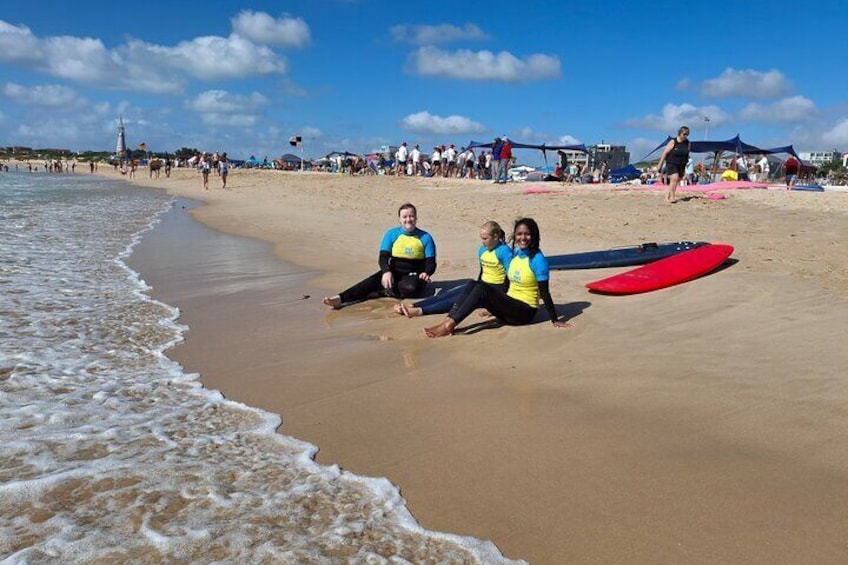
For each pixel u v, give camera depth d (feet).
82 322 20.68
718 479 10.31
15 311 21.62
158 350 17.98
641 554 8.54
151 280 28.78
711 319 19.08
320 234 45.14
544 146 108.58
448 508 9.69
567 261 27.78
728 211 41.78
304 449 11.70
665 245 28.25
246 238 44.09
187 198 97.81
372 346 18.20
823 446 11.23
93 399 14.05
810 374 14.39
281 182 131.34
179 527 9.02
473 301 18.90
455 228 42.75
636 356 16.29
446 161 114.21
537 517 9.42
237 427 12.71
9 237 41.63
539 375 15.33
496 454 11.38
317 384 15.16
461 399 13.99
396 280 24.85
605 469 10.75
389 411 13.44
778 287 21.76
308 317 21.86
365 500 9.91
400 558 8.42
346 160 161.07
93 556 8.33
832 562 8.27
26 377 15.21
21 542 8.62
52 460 11.03
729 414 12.66
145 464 10.96
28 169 368.89
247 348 18.22
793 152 96.17
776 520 9.19
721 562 8.34
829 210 39.86
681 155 45.75
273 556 8.37
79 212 66.49
